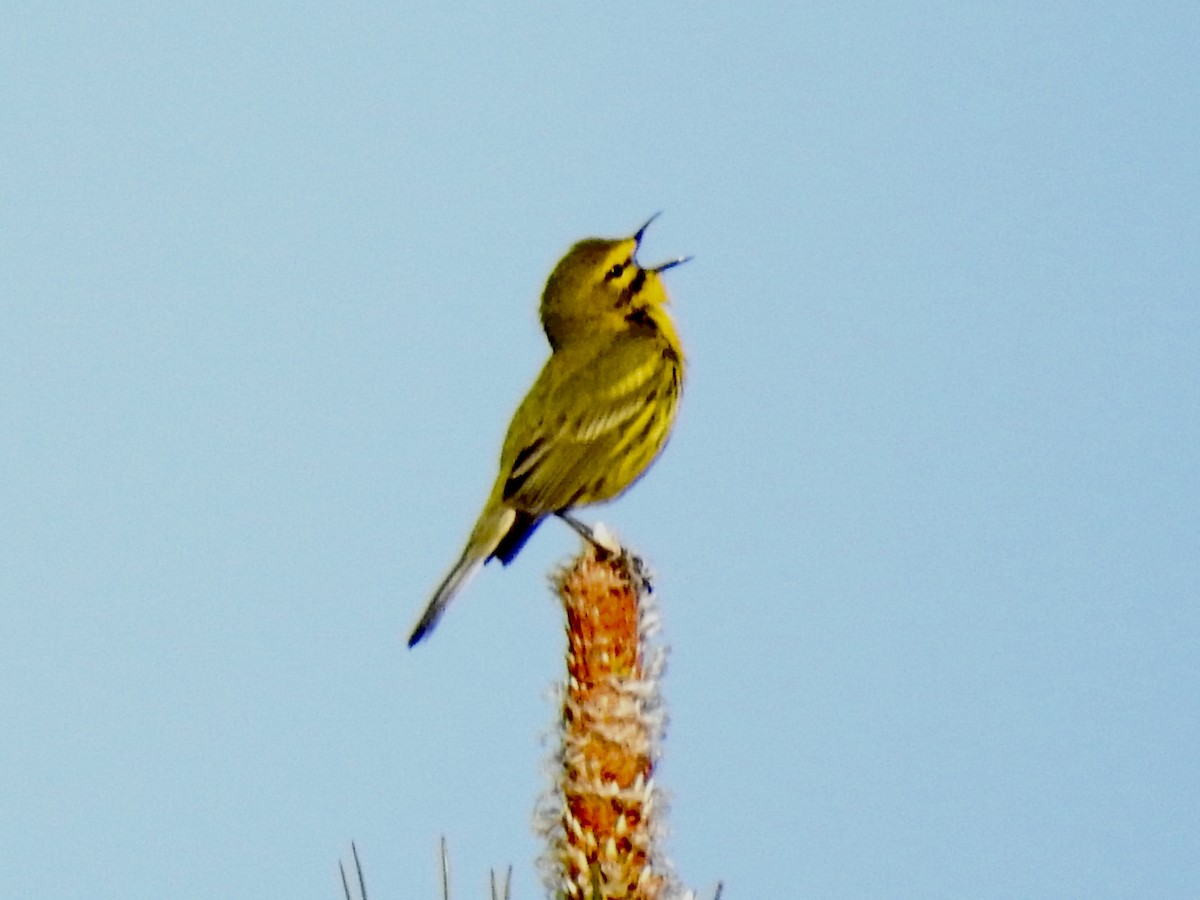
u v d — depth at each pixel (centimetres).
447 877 582
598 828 699
